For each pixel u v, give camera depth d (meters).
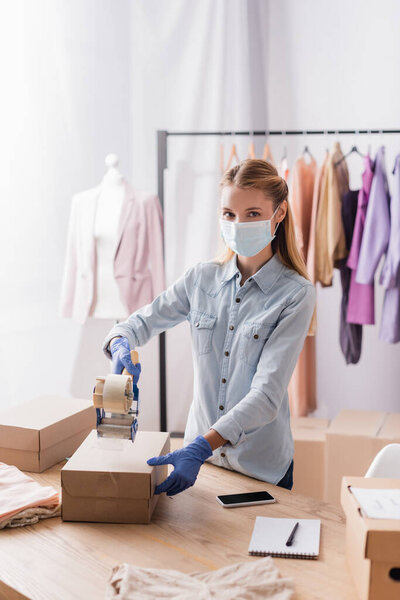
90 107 3.46
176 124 3.58
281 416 1.75
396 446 1.63
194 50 3.53
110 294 3.17
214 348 1.75
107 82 3.48
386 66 3.42
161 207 3.21
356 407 3.68
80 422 1.86
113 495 1.40
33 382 3.53
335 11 3.45
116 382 1.43
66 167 3.44
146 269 3.21
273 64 3.56
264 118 3.59
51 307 3.50
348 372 3.67
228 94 3.57
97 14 3.41
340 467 2.81
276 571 1.17
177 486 1.42
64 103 3.40
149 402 3.77
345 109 3.51
